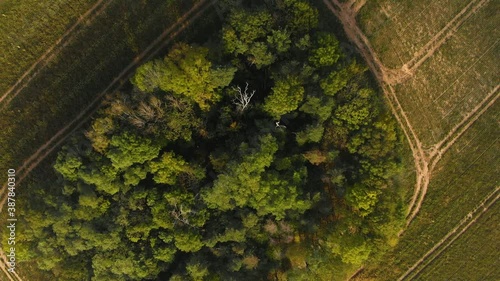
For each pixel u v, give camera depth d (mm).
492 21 65812
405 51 65312
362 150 55344
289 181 55938
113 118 54688
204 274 56531
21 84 61938
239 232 55875
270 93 56500
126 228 56625
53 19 60719
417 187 68000
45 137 63344
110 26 61219
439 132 67062
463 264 68750
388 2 64250
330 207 59812
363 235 57031
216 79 53562
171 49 58250
